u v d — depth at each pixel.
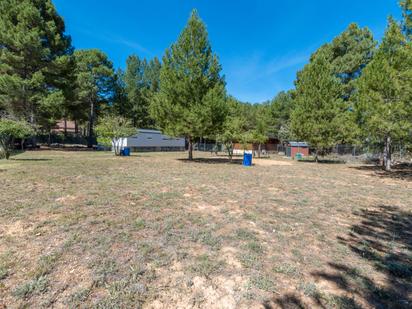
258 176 9.74
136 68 40.75
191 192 6.27
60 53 21.39
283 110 38.12
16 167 9.47
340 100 18.73
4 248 2.86
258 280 2.42
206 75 14.58
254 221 4.20
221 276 2.48
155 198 5.47
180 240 3.30
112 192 5.86
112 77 29.72
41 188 5.95
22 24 18.52
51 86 21.56
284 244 3.31
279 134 34.97
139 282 2.32
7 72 19.34
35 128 18.62
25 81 18.36
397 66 10.90
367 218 4.57
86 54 27.94
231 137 17.91
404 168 14.69
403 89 10.19
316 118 18.64
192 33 14.08
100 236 3.29
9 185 6.15
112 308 1.96
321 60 19.06
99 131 19.33
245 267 2.66
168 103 14.01
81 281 2.29
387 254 3.09
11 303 1.99
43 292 2.12
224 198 5.76
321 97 18.30
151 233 3.49
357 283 2.42
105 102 31.11
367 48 22.36
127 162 13.56
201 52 14.40
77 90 24.72
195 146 38.81
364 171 12.87
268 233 3.69
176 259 2.79
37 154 17.00
